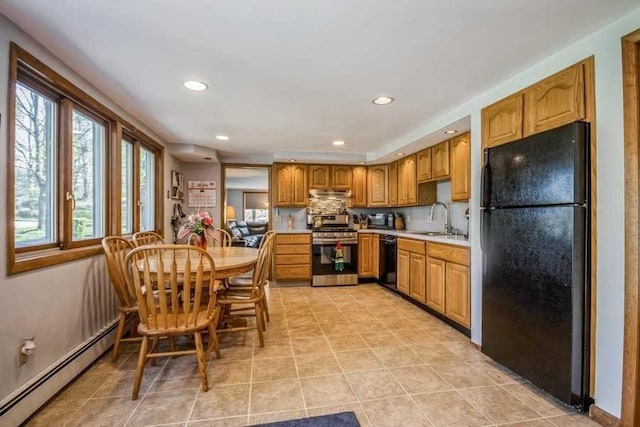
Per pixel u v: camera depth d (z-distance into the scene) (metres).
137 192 3.38
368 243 5.10
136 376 1.88
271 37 1.74
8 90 1.59
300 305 3.86
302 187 5.22
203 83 2.35
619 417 1.61
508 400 1.89
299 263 4.92
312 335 2.90
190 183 5.12
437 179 3.92
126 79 2.27
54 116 2.14
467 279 2.81
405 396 1.92
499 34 1.72
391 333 2.95
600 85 1.69
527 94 2.14
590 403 1.73
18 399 1.61
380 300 4.10
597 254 1.70
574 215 1.72
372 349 2.59
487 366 2.31
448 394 1.95
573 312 1.73
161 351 2.52
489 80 2.30
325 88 2.45
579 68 1.79
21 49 1.67
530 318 1.99
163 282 1.94
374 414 1.75
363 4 1.46
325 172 5.29
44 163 2.06
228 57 1.96
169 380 2.10
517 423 1.68
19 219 1.83
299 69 2.12
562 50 1.89
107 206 2.74
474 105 2.66
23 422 1.64
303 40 1.77
